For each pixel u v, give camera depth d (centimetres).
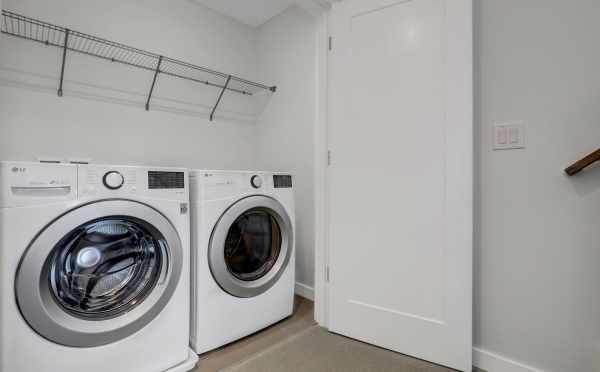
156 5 215
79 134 185
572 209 113
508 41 127
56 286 105
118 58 199
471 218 129
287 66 241
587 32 110
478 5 136
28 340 97
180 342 132
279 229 180
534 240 121
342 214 162
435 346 136
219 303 147
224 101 254
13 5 161
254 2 235
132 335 118
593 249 109
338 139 164
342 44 164
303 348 150
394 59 148
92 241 115
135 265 127
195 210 143
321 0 165
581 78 111
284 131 244
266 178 168
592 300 109
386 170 149
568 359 114
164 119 221
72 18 180
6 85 161
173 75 223
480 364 133
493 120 131
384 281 150
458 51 132
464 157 130
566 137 114
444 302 135
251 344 154
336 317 164
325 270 175
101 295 117
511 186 126
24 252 96
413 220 142
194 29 236
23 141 166
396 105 147
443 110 135
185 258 134
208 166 246
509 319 127
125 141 203
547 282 118
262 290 165
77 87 184
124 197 116
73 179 105
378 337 151
